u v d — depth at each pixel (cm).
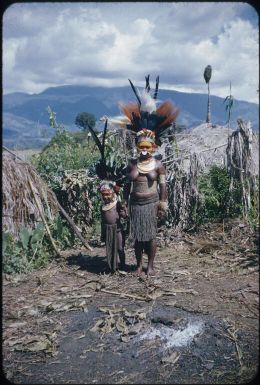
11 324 380
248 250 557
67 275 505
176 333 358
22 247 537
